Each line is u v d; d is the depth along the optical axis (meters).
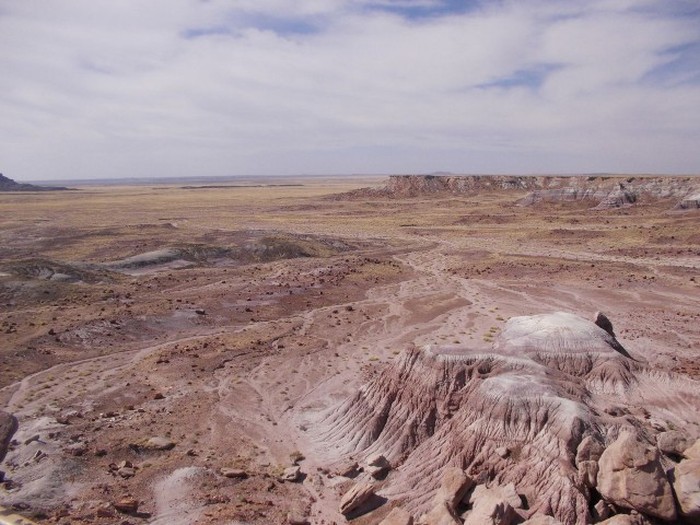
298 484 31.28
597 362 41.72
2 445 33.94
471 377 34.75
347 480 31.58
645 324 62.41
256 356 52.94
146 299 69.62
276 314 67.88
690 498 22.44
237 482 31.16
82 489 29.83
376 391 37.47
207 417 39.62
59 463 31.55
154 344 56.38
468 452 29.66
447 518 24.56
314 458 34.31
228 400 42.75
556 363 41.84
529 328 45.75
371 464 31.84
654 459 23.62
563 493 25.34
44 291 68.19
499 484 27.73
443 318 66.75
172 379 46.72
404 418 34.81
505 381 31.52
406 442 33.47
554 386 31.84
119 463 32.72
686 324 62.31
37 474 30.59
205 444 35.72
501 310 69.56
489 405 30.44
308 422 39.22
